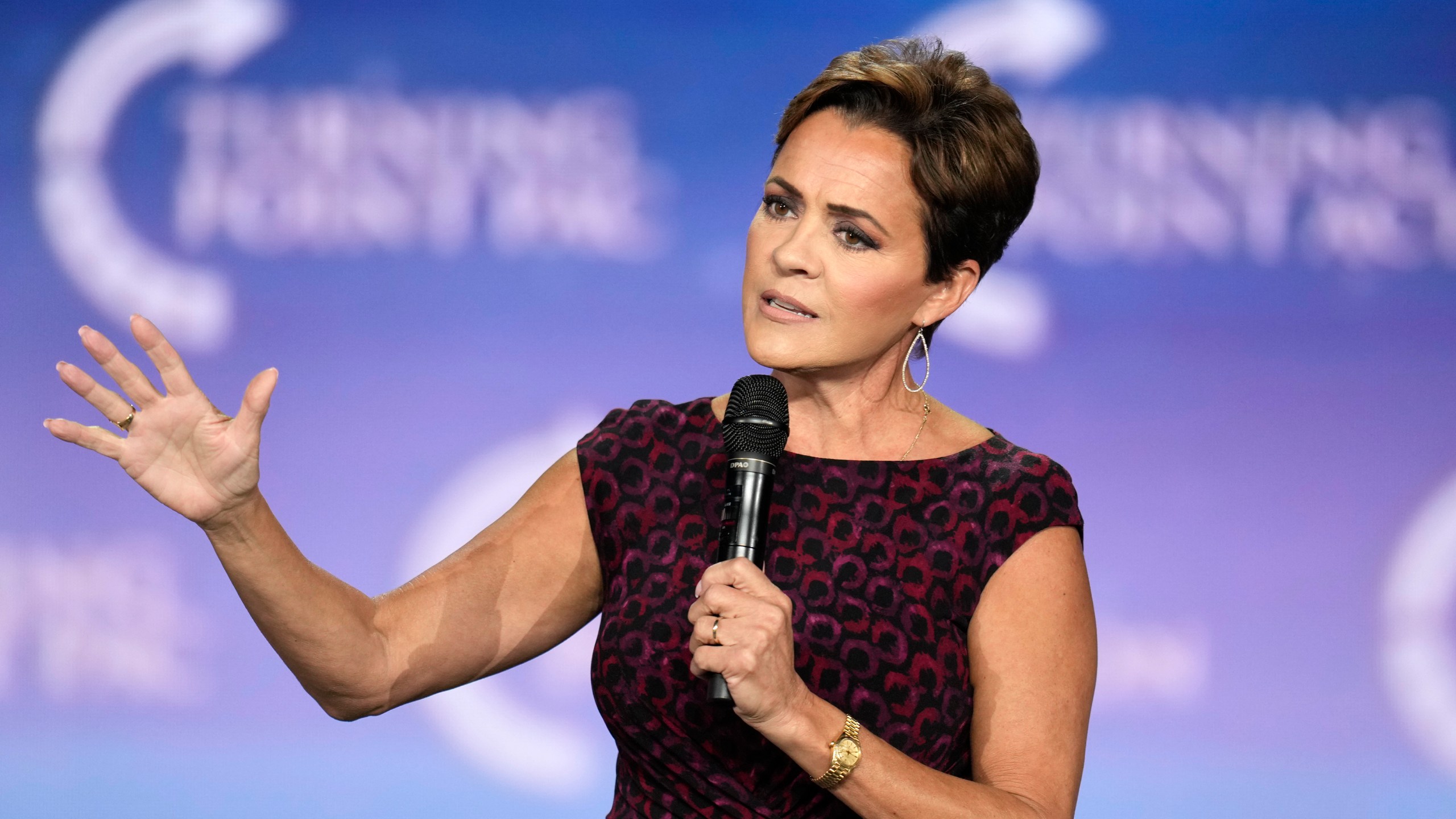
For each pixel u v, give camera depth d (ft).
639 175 43.60
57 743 41.86
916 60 18.81
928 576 18.62
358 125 43.19
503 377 43.19
